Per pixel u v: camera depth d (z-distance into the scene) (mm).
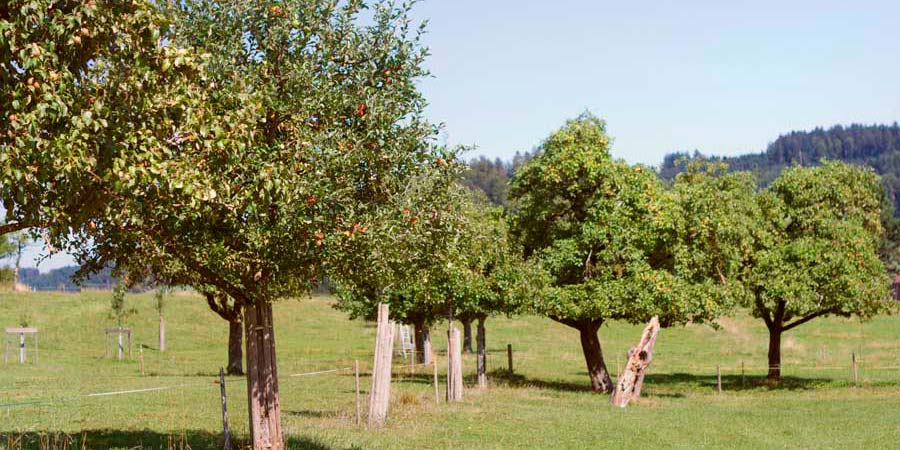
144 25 10492
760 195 42125
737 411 27938
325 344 65562
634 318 33438
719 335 71500
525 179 35750
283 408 25250
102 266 14297
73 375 36594
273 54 14055
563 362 54406
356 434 19438
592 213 33625
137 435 17562
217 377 37969
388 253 14141
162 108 10719
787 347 61469
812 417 26219
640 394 35344
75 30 9898
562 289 33406
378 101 14289
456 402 27344
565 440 19984
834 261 37625
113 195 10547
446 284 30219
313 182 12695
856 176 40875
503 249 33062
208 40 13414
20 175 9008
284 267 13969
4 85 9469
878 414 27141
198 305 78000
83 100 9914
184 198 11445
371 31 14695
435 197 14688
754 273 38719
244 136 11523
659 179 36312
